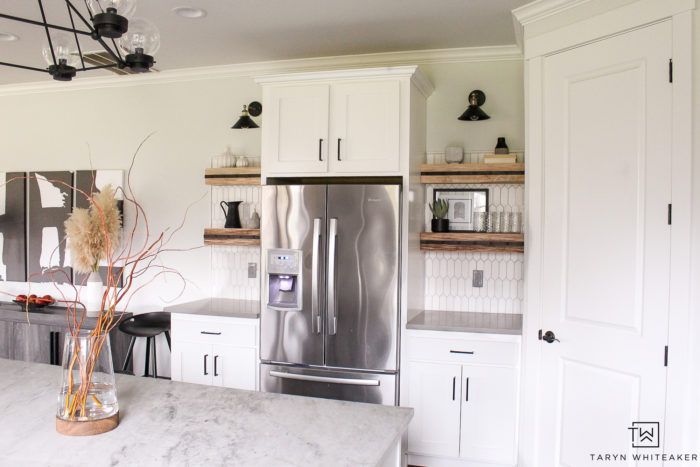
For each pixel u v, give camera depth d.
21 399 1.78
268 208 3.30
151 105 4.38
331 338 3.18
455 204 3.63
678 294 2.13
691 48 2.10
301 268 3.22
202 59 3.96
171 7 2.99
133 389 1.90
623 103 2.37
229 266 4.20
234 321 3.47
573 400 2.59
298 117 3.43
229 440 1.45
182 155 4.30
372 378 3.14
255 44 3.60
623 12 2.36
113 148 4.49
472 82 3.64
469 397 3.06
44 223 4.64
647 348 2.24
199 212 4.26
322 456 1.36
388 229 3.10
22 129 4.78
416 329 3.13
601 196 2.47
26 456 1.35
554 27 2.70
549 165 2.72
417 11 3.01
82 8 3.00
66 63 1.80
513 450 2.99
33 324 4.23
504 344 3.00
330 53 3.79
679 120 2.14
